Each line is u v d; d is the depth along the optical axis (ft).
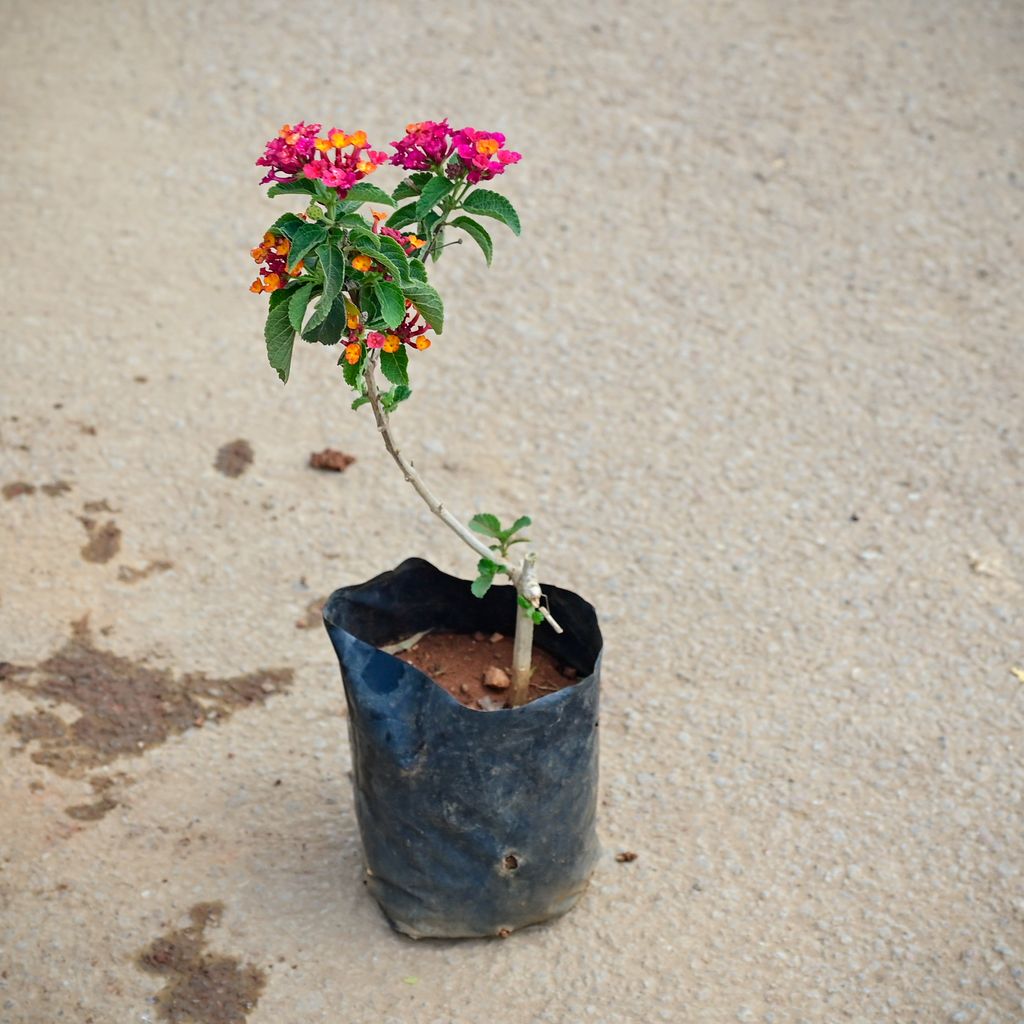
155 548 5.40
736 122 6.89
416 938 4.56
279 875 4.69
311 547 5.42
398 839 4.45
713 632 5.21
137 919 4.59
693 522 5.50
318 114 6.85
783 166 6.65
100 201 6.45
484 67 7.20
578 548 5.42
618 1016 4.45
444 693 4.30
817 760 4.92
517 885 4.49
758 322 6.09
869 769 4.90
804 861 4.72
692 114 6.95
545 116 6.91
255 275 6.22
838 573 5.36
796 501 5.55
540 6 7.63
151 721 4.99
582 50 7.33
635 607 5.28
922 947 4.56
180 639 5.18
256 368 5.92
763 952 4.56
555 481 5.61
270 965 4.53
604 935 4.58
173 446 5.66
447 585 4.61
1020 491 5.56
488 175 4.17
